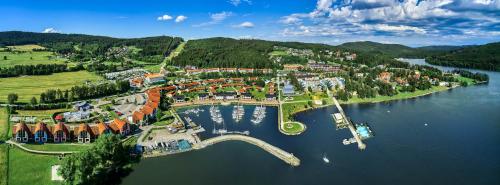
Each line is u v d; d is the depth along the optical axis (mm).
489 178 180750
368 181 176375
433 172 187500
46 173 174625
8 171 175000
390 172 187000
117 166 190500
